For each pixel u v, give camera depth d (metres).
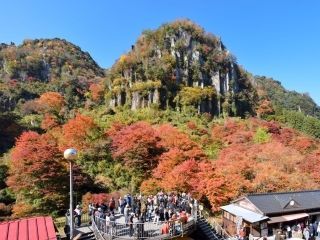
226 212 36.09
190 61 119.75
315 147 75.06
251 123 91.75
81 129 60.59
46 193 41.53
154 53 121.75
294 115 118.88
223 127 86.88
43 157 43.03
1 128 77.62
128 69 116.38
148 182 48.38
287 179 48.34
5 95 113.12
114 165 56.50
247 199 34.75
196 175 44.16
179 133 63.38
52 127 80.44
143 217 23.23
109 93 111.06
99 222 21.98
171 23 128.75
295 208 34.03
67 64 171.62
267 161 55.56
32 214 40.22
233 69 125.31
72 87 136.25
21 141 50.59
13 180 42.81
